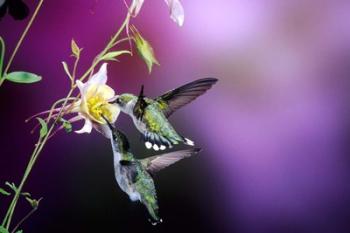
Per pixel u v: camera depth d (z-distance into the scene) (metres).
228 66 2.31
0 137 1.92
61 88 1.92
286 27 2.36
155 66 2.12
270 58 2.35
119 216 2.12
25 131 1.92
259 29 2.33
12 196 1.93
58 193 2.03
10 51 1.87
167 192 2.33
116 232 2.13
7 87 1.89
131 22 2.11
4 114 1.91
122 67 2.02
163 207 2.31
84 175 2.07
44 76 1.91
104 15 1.95
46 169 2.01
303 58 2.37
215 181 2.35
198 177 2.34
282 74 2.37
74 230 2.04
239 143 2.37
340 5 2.36
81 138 2.05
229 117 2.36
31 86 1.91
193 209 2.33
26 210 1.96
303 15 2.36
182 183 2.33
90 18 1.93
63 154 2.04
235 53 2.31
